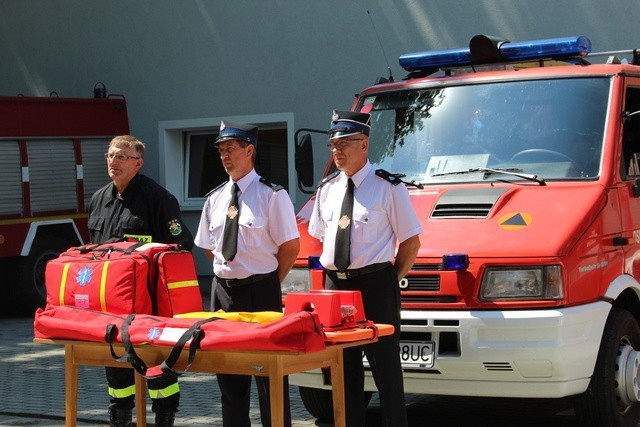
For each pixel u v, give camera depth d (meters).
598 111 7.57
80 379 9.94
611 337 6.87
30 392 9.35
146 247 6.11
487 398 8.77
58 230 15.01
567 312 6.44
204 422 8.05
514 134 7.69
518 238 6.65
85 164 15.33
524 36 13.08
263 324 5.17
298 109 14.96
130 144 6.96
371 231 6.17
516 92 7.90
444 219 7.02
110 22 16.69
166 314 6.02
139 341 5.52
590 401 6.84
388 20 14.12
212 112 15.78
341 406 5.48
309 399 7.84
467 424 7.82
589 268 6.72
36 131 14.66
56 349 11.72
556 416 8.04
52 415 8.38
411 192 7.49
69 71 17.11
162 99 16.25
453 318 6.53
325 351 5.42
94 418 8.21
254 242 6.20
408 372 6.69
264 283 6.21
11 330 13.20
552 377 6.43
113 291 5.95
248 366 5.26
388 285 6.19
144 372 5.54
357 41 14.41
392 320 6.18
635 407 7.18
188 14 15.94
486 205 7.05
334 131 6.20
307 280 7.18
